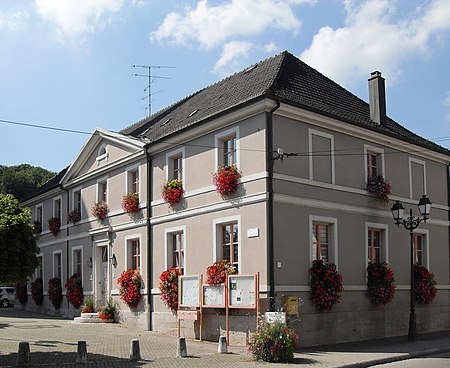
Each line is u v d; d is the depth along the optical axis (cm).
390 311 1991
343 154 1916
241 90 1973
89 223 2659
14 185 5409
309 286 1728
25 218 1352
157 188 2175
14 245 1326
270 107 1694
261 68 2122
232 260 1778
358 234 1922
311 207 1773
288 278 1672
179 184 2028
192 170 1983
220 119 1831
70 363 1324
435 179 2320
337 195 1866
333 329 1773
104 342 1748
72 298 2678
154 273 2139
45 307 3044
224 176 1777
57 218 2978
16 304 3469
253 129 1731
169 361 1374
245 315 1672
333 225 1839
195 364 1327
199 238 1911
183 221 2000
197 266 1909
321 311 1747
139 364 1327
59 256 2995
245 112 1745
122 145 2394
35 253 1379
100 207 2527
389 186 2025
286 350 1377
